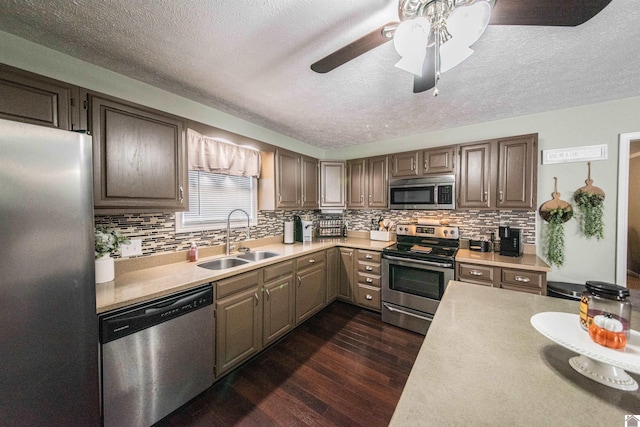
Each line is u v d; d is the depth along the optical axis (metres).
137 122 1.61
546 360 0.81
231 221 2.71
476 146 2.56
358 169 3.41
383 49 1.42
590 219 2.24
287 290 2.42
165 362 1.47
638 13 1.15
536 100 2.15
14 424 0.95
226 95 2.04
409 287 2.65
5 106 1.16
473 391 0.67
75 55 1.52
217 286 1.77
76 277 1.09
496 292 1.45
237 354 1.91
